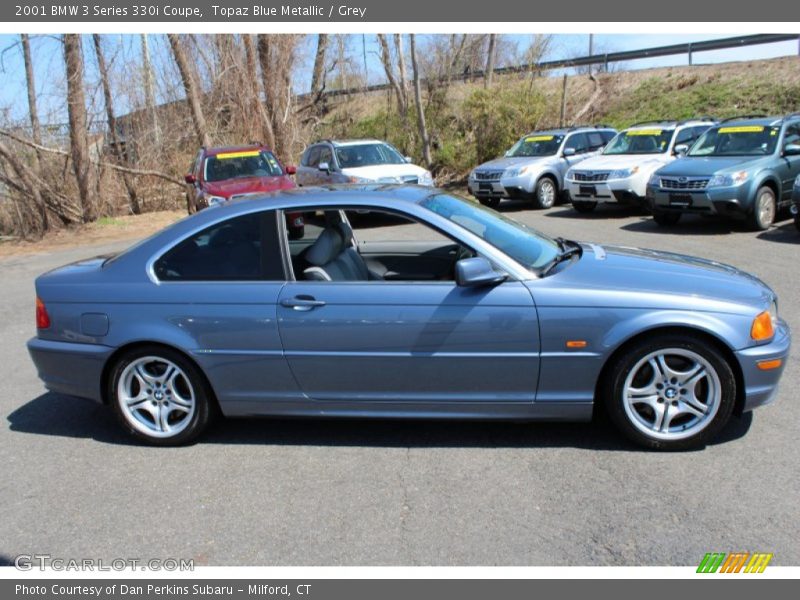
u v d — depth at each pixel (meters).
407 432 4.46
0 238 17.03
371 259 4.97
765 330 3.86
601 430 4.33
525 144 17.17
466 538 3.28
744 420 4.34
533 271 4.01
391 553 3.21
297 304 4.05
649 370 3.95
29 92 17.48
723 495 3.51
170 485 3.94
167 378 4.36
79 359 4.37
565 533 3.28
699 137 12.45
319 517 3.52
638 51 26.66
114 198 20.03
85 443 4.57
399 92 24.75
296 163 25.17
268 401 4.25
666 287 3.93
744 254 9.23
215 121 23.34
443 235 4.10
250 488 3.85
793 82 22.17
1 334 7.63
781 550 3.08
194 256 4.29
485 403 4.04
